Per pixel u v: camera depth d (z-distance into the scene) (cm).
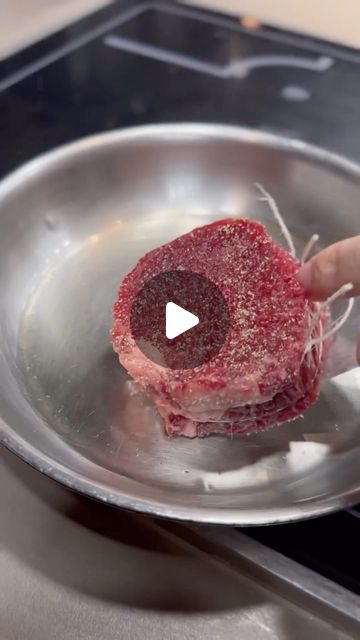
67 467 55
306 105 109
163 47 121
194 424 67
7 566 57
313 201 88
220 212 91
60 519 60
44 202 86
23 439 57
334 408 69
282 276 68
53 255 85
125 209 91
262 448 66
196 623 54
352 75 116
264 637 54
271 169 90
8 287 80
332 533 57
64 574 57
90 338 77
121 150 90
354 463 62
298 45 122
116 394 71
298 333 64
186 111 108
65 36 123
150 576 57
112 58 119
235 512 51
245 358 64
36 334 77
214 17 128
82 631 54
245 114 108
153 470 64
